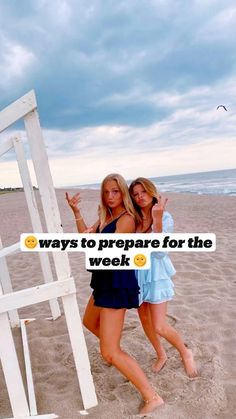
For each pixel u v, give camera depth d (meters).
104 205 2.67
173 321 3.97
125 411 2.49
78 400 2.63
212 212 14.51
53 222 2.40
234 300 4.53
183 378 2.80
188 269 5.97
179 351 2.91
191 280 5.45
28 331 3.95
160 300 2.76
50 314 4.46
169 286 2.80
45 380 2.99
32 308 4.80
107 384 2.84
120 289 2.42
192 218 12.95
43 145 2.32
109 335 2.45
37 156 2.32
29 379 2.85
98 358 3.22
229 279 5.44
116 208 2.66
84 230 2.94
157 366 2.99
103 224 2.67
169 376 2.84
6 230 12.57
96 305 2.50
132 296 2.46
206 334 3.60
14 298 2.24
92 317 2.81
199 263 6.29
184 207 17.20
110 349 2.45
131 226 2.56
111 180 2.56
